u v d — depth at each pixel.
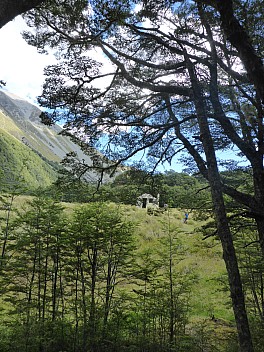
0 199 7.45
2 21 2.39
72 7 5.34
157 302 7.15
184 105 8.16
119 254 7.45
